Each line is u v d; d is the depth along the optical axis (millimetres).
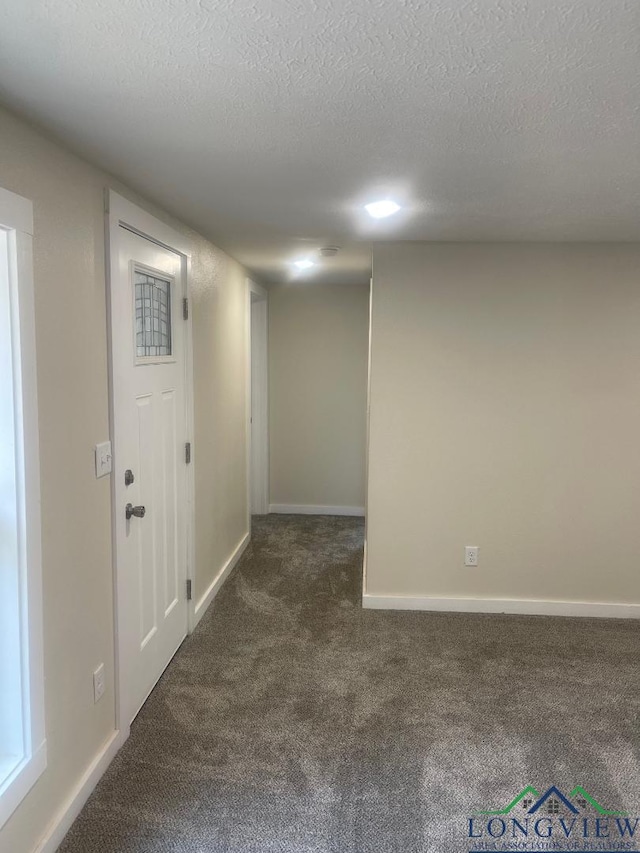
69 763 1876
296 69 1275
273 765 2156
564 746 2285
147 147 1764
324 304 5434
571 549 3490
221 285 3654
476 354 3400
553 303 3346
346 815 1927
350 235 3145
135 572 2393
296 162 1896
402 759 2199
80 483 1909
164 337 2750
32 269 1581
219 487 3732
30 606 1609
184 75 1309
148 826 1867
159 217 2545
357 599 3676
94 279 1981
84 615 1959
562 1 1018
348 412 5523
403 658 2959
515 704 2566
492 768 2154
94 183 1962
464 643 3133
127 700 2305
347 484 5598
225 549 3953
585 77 1298
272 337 5492
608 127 1583
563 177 2041
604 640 3186
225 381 3828
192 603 3186
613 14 1056
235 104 1457
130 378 2293
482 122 1553
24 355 1547
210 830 1855
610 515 3455
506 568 3523
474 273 3344
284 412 5574
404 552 3543
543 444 3438
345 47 1183
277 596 3701
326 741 2299
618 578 3486
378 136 1663
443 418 3449
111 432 2133
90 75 1307
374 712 2494
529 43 1158
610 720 2455
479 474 3477
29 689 1620
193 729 2363
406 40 1152
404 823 1899
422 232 3039
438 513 3512
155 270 2549
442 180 2084
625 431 3402
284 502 5648
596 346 3363
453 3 1023
